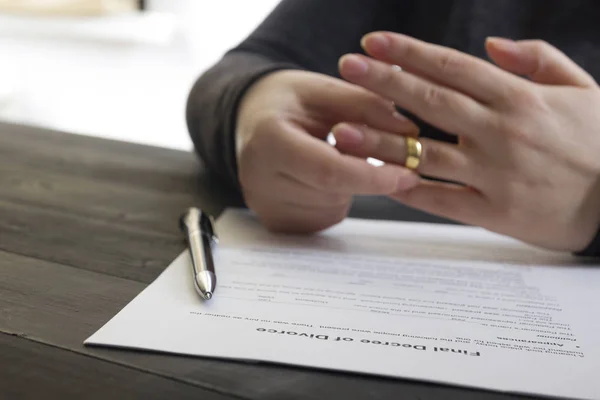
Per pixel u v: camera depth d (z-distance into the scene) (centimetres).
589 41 64
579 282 40
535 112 41
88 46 169
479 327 33
